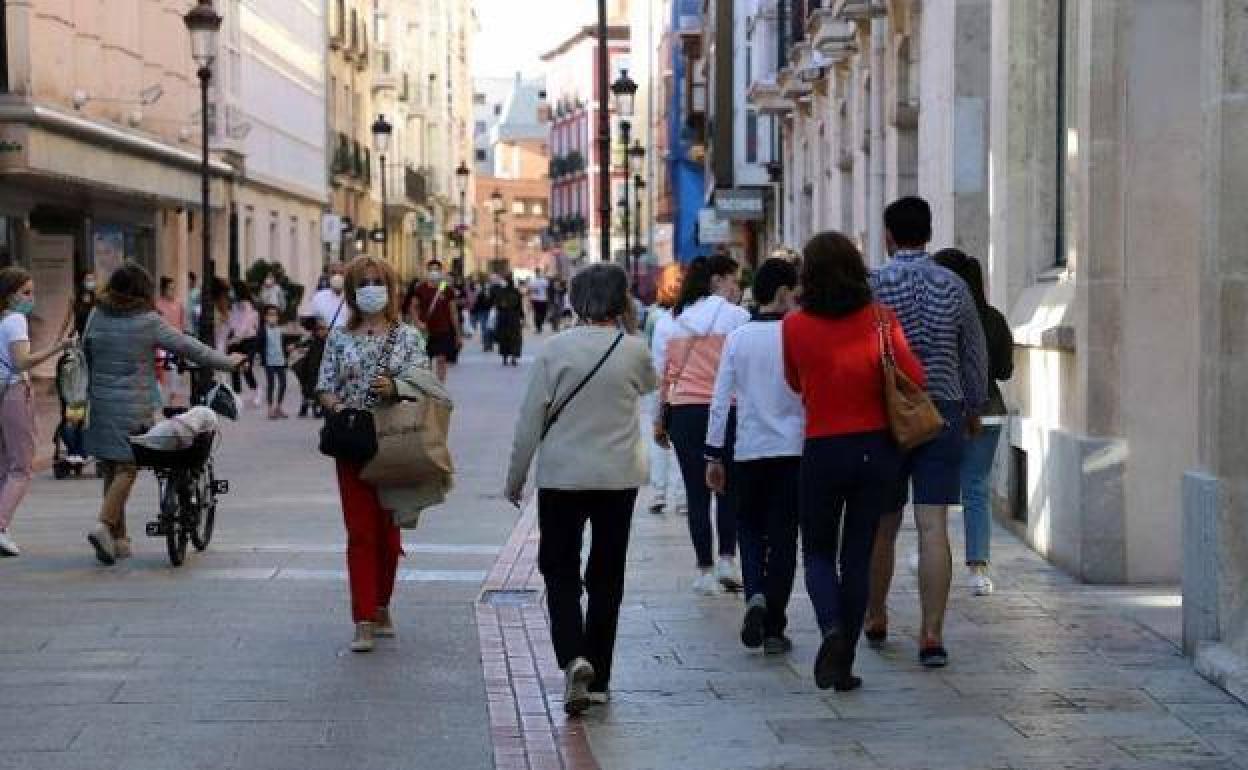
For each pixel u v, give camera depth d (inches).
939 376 398.0
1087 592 482.6
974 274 465.1
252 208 2095.2
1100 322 491.2
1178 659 398.0
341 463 422.9
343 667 406.9
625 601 486.6
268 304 1270.9
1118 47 486.0
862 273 373.7
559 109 5561.0
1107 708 354.9
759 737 338.0
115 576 526.6
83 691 379.9
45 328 1350.9
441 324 1425.9
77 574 530.3
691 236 2859.3
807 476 370.9
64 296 1355.8
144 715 359.6
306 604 483.5
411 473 417.4
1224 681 366.6
